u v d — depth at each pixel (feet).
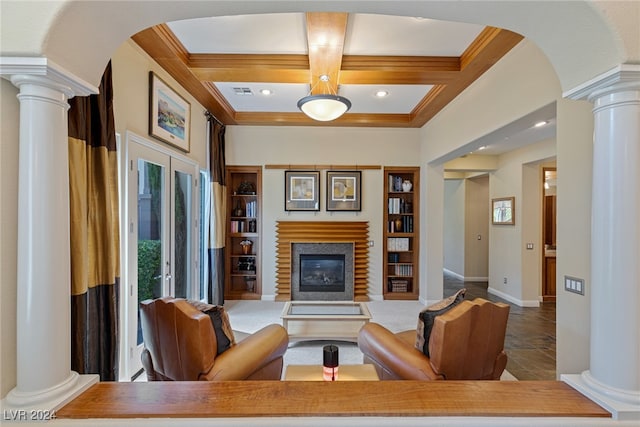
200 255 15.75
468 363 6.41
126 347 8.89
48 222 3.87
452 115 13.67
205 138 15.16
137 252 9.48
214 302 15.80
